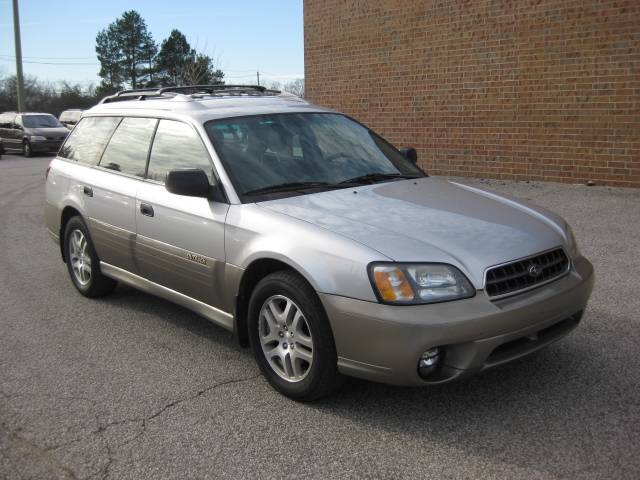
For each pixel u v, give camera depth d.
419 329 3.27
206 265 4.37
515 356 3.55
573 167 10.77
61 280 6.79
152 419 3.72
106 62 69.94
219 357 4.62
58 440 3.52
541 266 3.70
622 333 4.69
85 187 5.74
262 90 6.02
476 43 11.74
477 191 4.71
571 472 3.05
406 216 3.90
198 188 4.23
